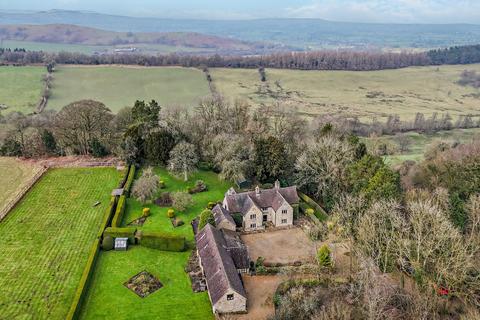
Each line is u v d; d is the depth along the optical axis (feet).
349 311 202.69
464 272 217.15
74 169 380.17
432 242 223.30
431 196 299.79
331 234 287.28
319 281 235.81
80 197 329.93
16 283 231.30
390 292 209.87
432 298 212.64
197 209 317.83
